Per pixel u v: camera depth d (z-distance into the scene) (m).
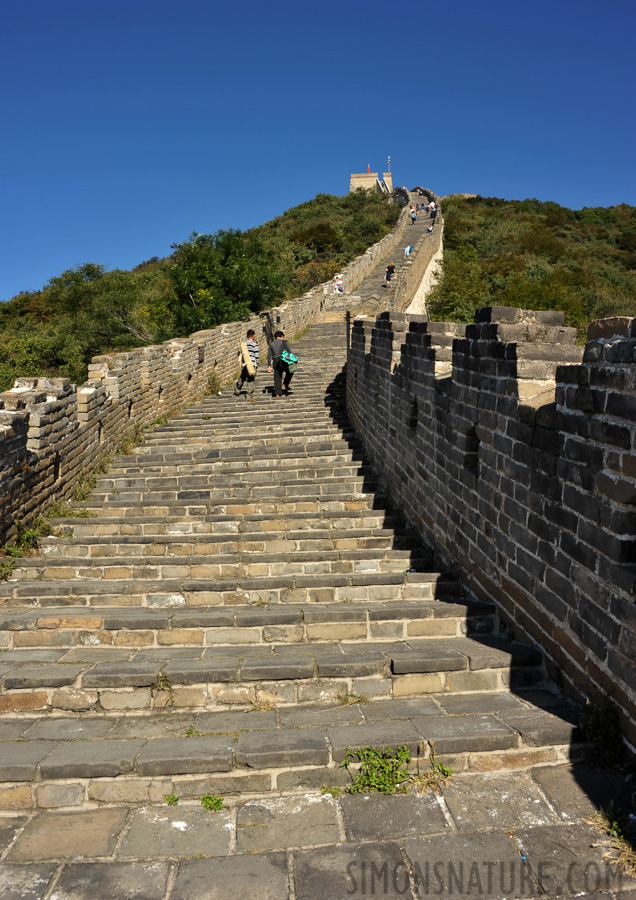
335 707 3.97
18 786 3.27
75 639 4.78
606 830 2.98
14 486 7.01
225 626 4.83
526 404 4.43
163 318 23.02
